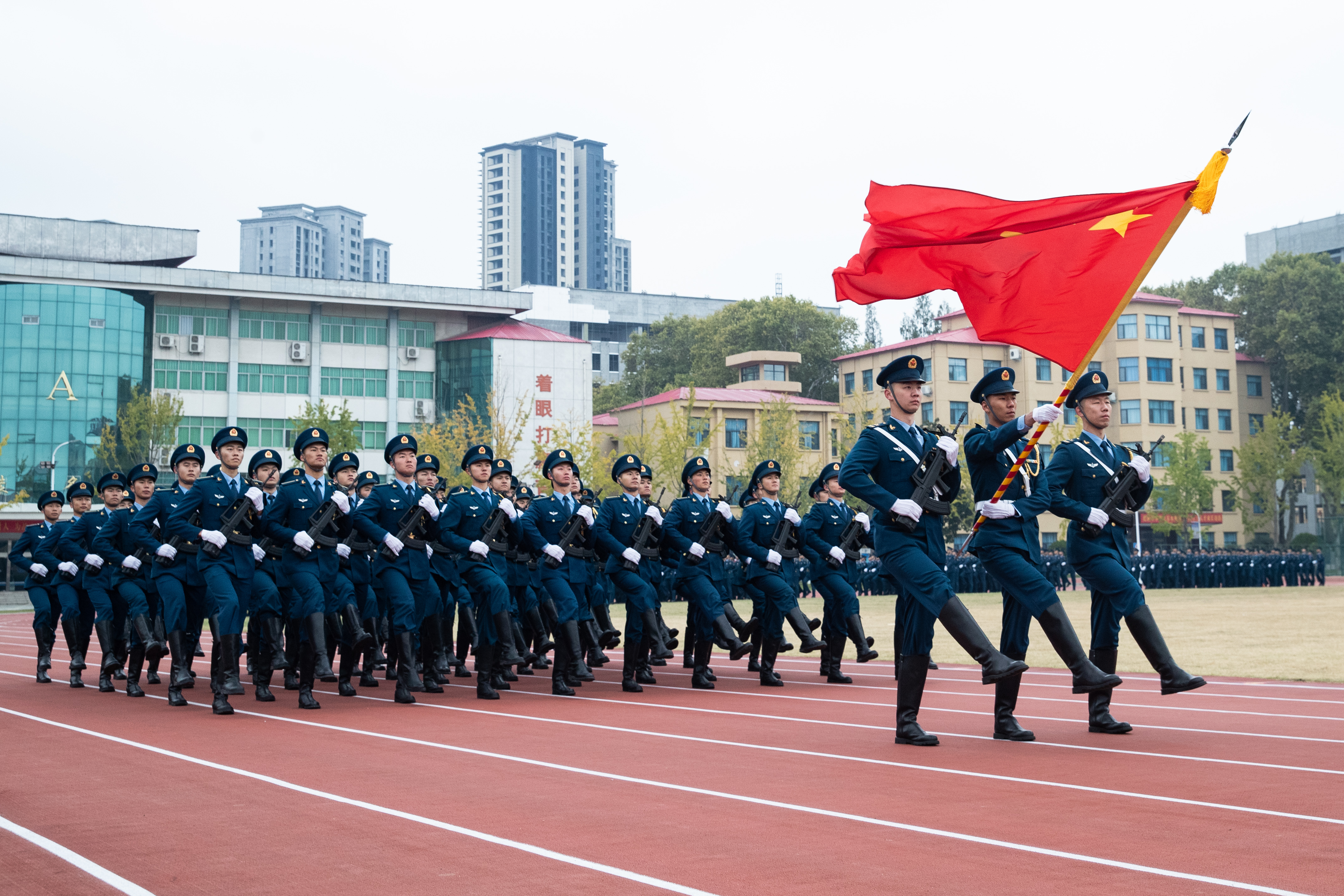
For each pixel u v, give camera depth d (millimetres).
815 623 13000
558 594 12398
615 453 67812
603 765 7469
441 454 48906
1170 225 8609
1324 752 7672
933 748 8000
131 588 12859
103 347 54781
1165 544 68500
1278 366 77562
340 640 12312
